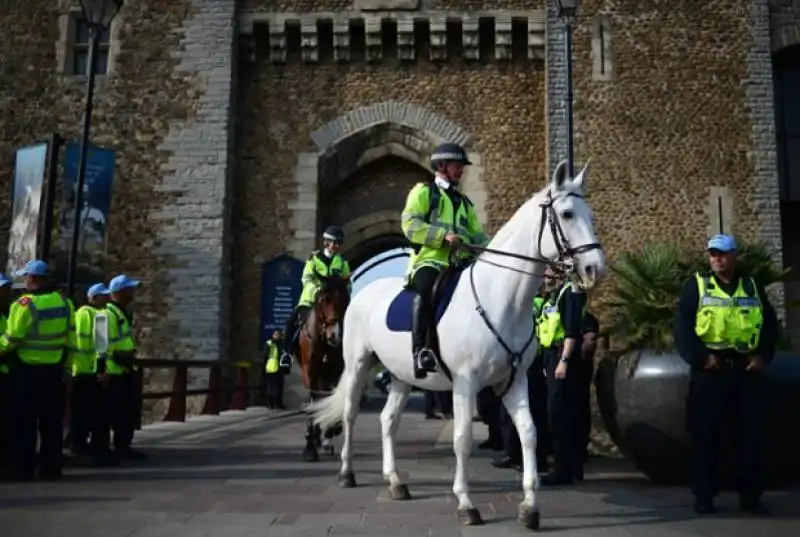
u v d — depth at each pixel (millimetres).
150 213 16953
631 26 17188
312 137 17625
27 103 17688
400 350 5418
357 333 6184
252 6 17812
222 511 5113
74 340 7637
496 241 5148
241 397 15812
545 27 17188
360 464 7676
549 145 16719
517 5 17438
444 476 6906
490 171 17281
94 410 7797
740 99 16844
